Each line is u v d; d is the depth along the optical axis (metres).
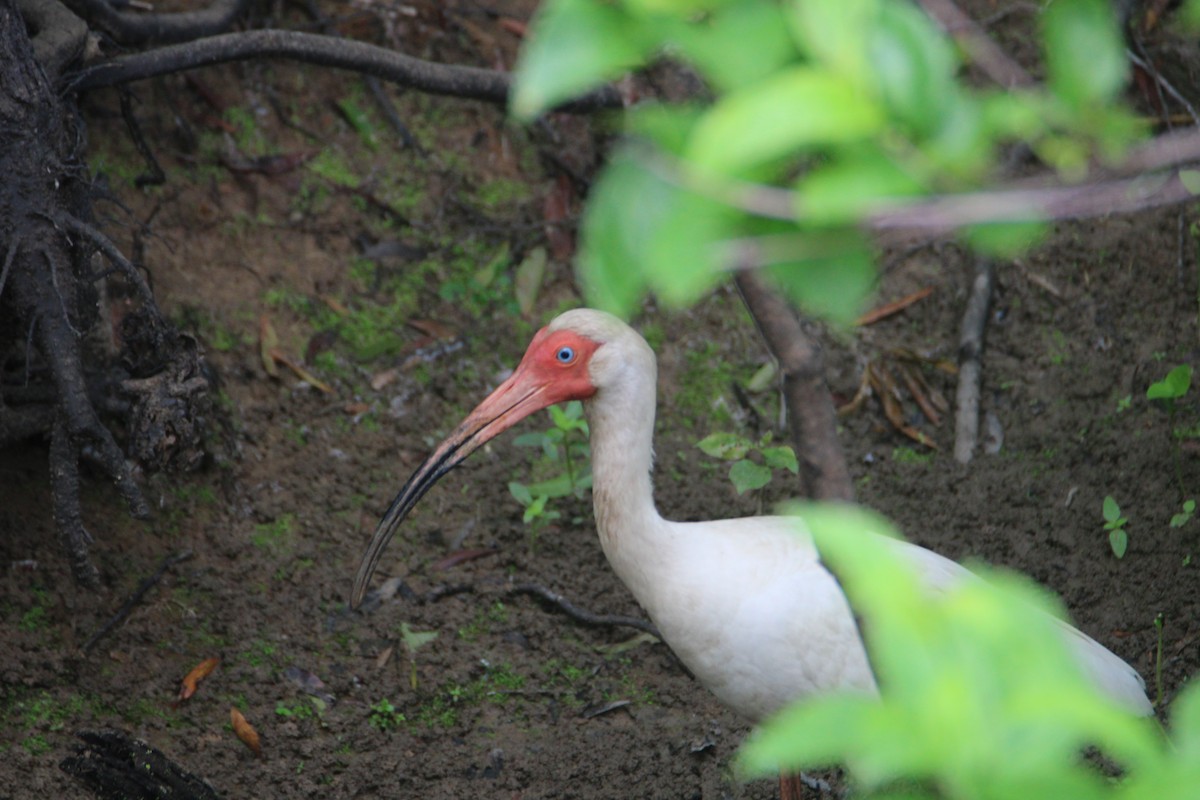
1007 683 2.32
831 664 7.30
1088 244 12.57
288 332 11.78
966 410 11.59
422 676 9.62
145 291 8.88
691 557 7.54
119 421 9.99
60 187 8.79
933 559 7.66
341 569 10.31
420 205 12.83
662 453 11.49
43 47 8.98
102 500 10.21
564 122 13.38
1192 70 12.85
